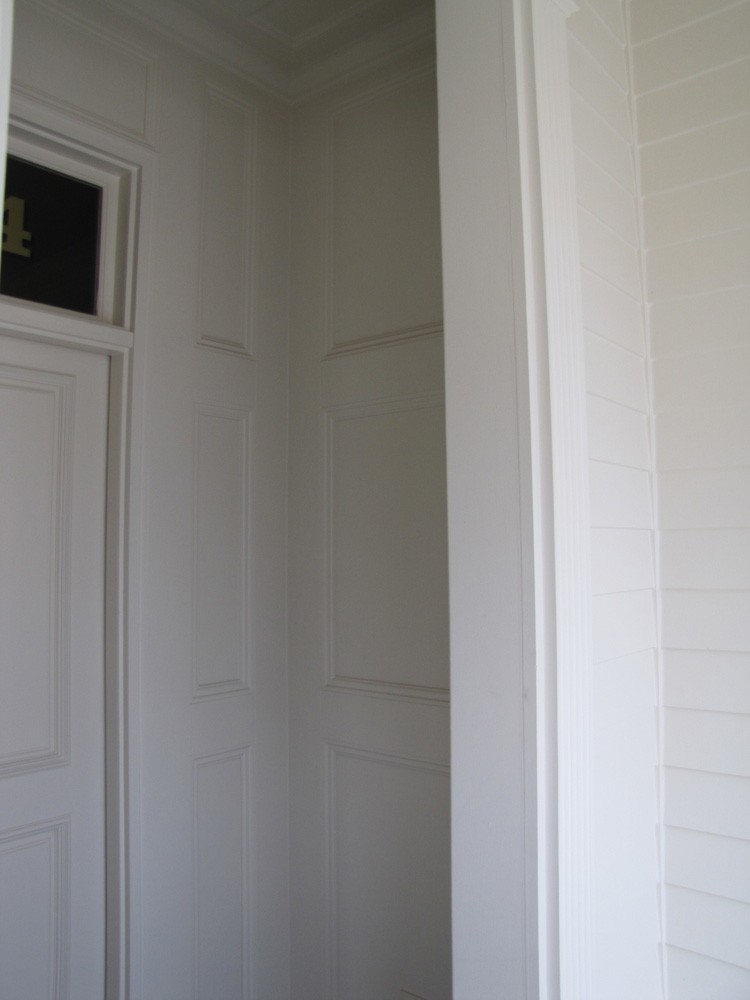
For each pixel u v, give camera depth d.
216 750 2.33
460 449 1.46
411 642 2.29
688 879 1.70
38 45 2.00
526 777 1.33
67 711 2.06
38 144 2.06
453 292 1.50
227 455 2.44
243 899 2.39
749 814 1.64
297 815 2.53
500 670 1.38
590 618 1.45
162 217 2.27
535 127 1.43
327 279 2.58
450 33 1.54
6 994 1.91
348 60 2.53
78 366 2.13
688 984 1.68
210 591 2.36
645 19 1.89
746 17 1.74
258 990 2.41
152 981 2.11
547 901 1.32
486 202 1.46
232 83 2.52
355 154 2.55
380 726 2.33
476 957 1.37
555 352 1.40
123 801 2.08
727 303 1.74
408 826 2.26
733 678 1.69
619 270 1.75
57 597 2.06
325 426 2.54
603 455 1.60
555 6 1.53
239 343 2.51
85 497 2.13
